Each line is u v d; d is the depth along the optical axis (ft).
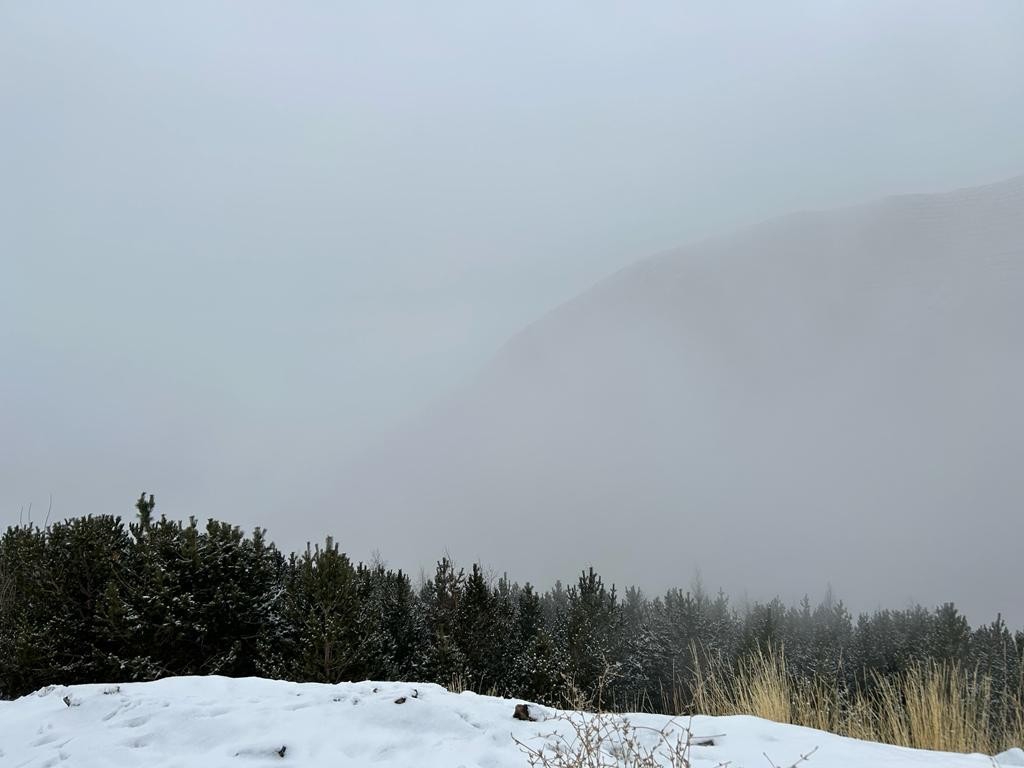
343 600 35.45
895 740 17.74
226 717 15.94
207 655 32.99
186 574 33.27
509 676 53.21
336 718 15.47
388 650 44.73
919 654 53.67
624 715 15.84
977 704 18.62
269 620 35.01
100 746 15.12
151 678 30.71
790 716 18.62
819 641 71.00
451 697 17.19
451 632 52.54
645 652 61.72
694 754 13.16
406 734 14.70
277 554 46.75
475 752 13.55
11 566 37.40
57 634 32.30
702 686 21.58
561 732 14.56
